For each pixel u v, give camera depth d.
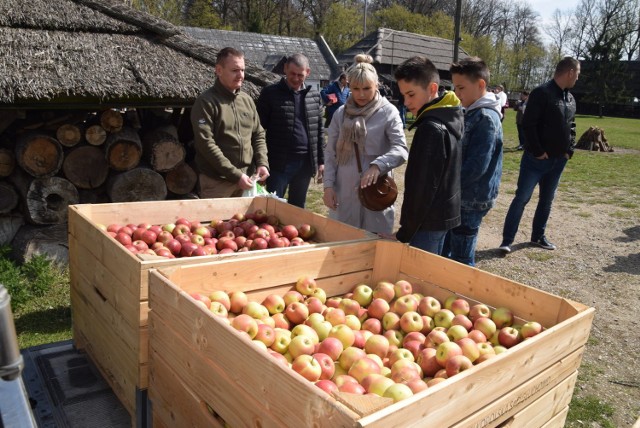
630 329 4.81
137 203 3.66
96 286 3.03
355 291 2.99
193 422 2.18
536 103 5.91
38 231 5.13
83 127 5.34
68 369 3.29
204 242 3.42
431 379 2.20
